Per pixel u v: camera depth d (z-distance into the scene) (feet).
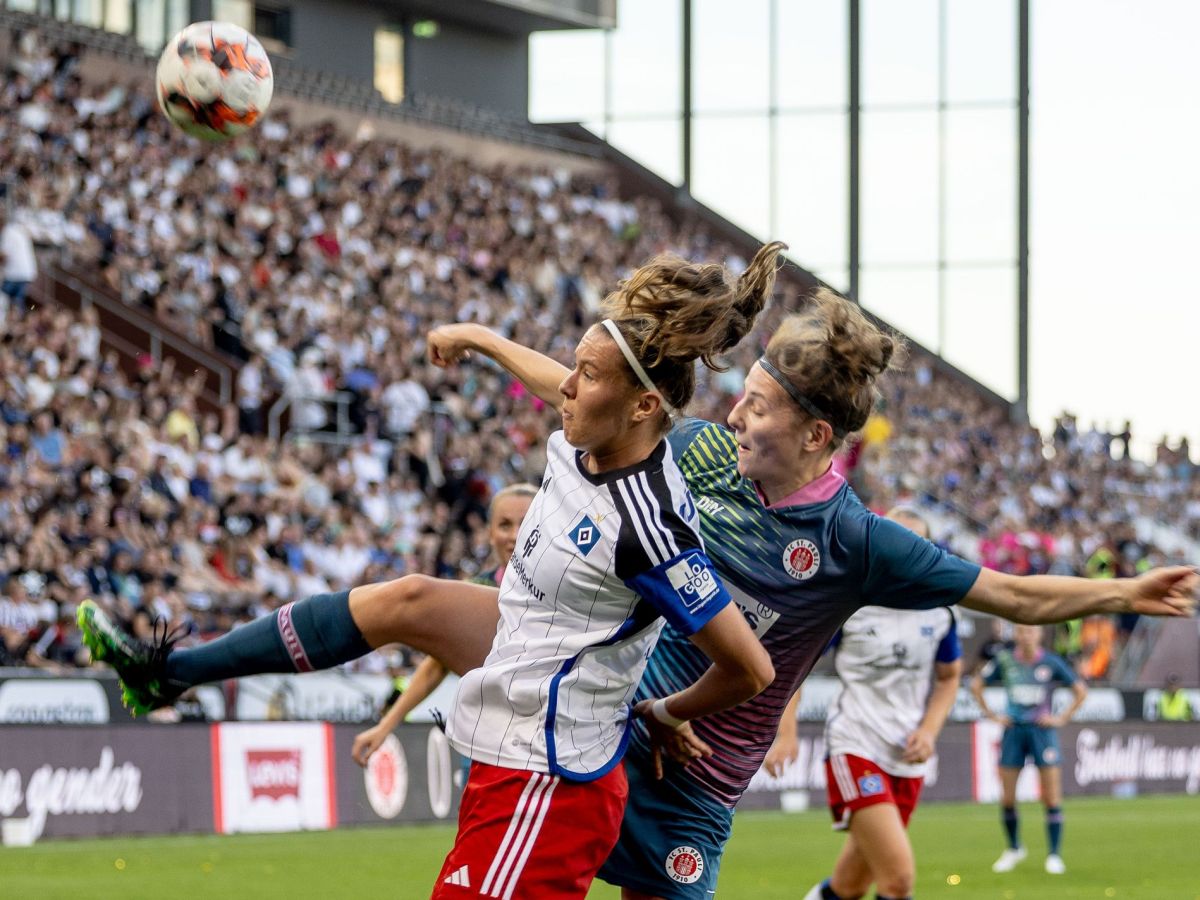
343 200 82.89
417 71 107.65
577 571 11.80
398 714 19.24
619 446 12.02
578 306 89.92
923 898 33.30
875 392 13.78
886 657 25.26
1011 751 39.40
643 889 13.89
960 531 91.50
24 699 41.32
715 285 11.78
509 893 11.77
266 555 56.18
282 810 44.45
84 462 53.31
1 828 39.06
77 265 67.46
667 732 13.03
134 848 38.68
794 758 22.50
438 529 64.54
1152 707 69.15
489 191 95.91
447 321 78.95
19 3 86.53
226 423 62.54
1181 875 37.83
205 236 73.67
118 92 79.51
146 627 46.50
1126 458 108.88
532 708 11.90
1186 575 12.92
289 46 100.07
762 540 13.61
